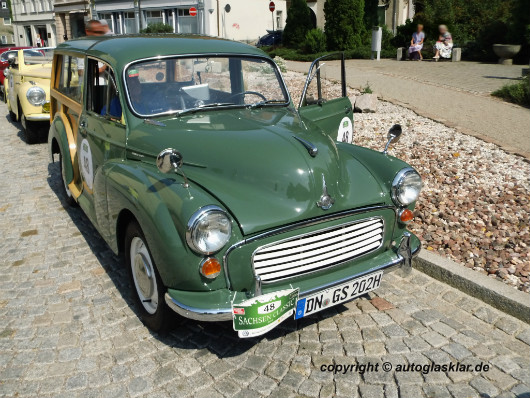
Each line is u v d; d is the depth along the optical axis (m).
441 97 12.10
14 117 11.63
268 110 4.41
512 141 8.23
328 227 3.27
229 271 3.04
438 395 3.02
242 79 4.58
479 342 3.50
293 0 27.34
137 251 3.55
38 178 7.32
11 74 10.64
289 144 3.49
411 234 3.83
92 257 4.81
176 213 2.95
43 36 46.53
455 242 4.84
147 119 4.00
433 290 4.15
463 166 6.99
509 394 3.03
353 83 14.09
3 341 3.53
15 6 48.59
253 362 3.31
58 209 6.09
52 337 3.56
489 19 22.20
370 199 3.51
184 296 3.05
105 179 3.72
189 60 4.30
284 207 3.18
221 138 3.57
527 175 6.66
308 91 5.08
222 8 30.00
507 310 3.82
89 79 4.64
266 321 3.00
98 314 3.84
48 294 4.14
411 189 3.64
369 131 8.92
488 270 4.32
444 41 20.52
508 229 5.11
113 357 3.35
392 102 11.38
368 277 3.45
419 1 29.20
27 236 5.31
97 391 3.05
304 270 3.24
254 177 3.29
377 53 21.53
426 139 8.36
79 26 40.03
